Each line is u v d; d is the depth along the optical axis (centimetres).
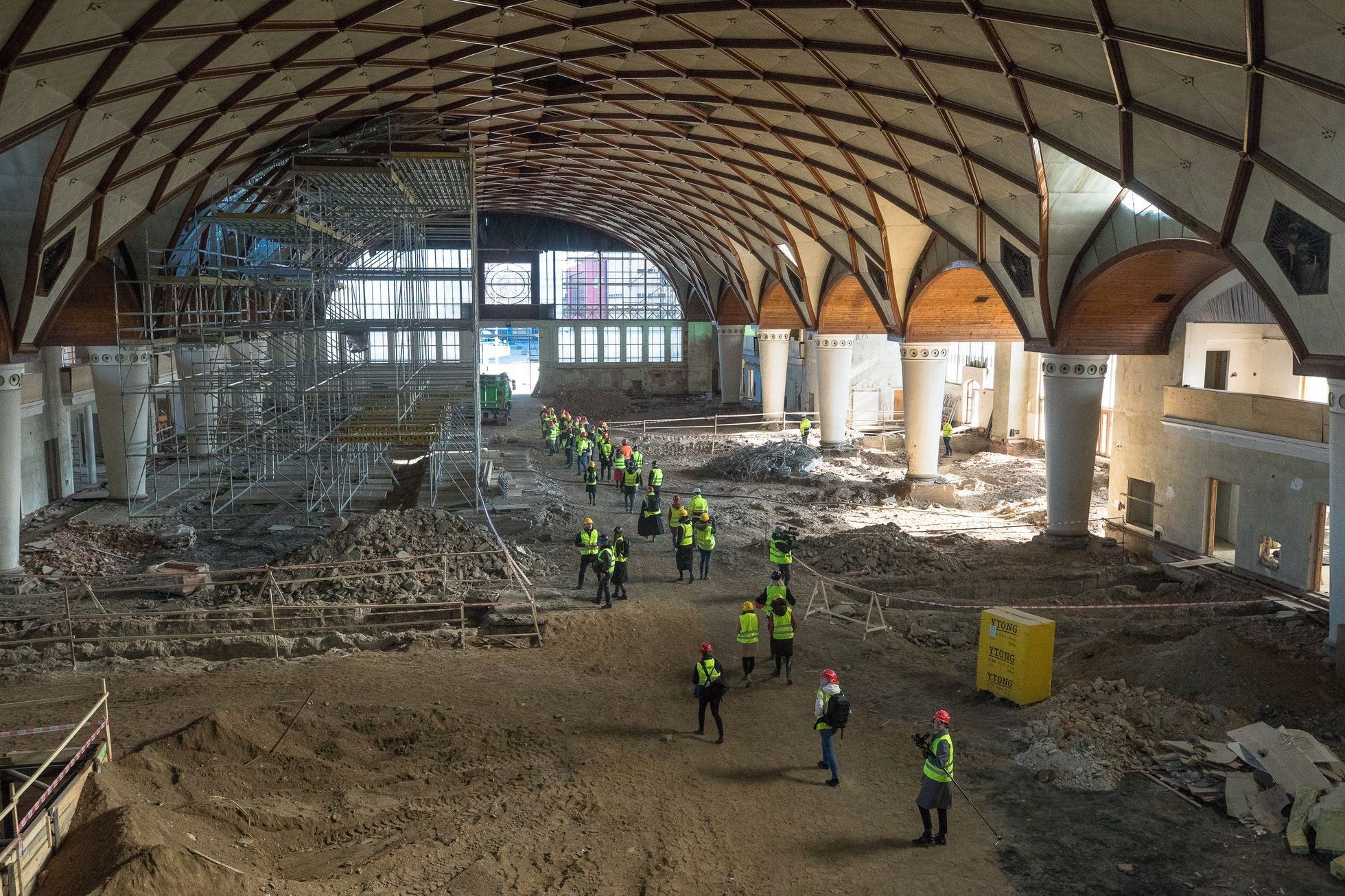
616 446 3931
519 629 1925
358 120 2780
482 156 3862
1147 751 1285
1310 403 1905
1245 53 1312
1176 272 2198
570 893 977
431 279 3581
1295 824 1055
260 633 1866
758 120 2755
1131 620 1958
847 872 1022
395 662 1712
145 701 1473
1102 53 1562
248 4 1669
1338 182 1362
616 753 1323
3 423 2262
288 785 1241
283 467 3772
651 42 2300
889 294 3222
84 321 3097
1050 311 2392
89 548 2623
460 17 2045
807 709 1502
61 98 1652
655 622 1959
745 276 4941
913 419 3400
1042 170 2041
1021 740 1348
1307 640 1695
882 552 2475
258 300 4091
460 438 3625
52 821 991
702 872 1019
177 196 2564
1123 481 2591
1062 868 1025
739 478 3909
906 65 1972
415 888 983
